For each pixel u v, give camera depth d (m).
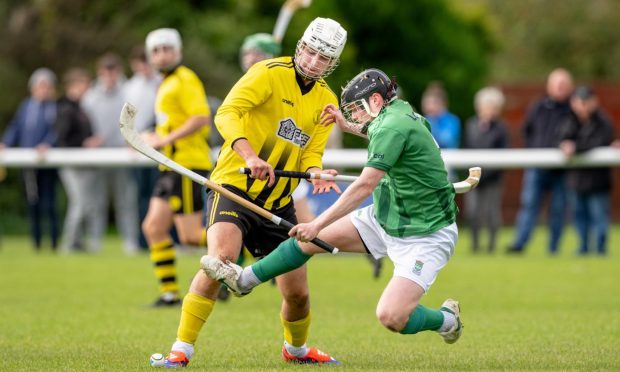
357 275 43.88
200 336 27.05
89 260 50.41
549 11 137.50
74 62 81.81
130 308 33.09
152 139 31.94
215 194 22.47
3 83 79.12
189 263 49.00
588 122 53.03
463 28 91.75
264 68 22.05
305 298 22.53
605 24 135.62
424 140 20.83
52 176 56.28
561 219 54.91
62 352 24.20
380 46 87.31
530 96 86.44
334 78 80.69
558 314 31.47
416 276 20.69
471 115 89.44
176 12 85.69
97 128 56.84
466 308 32.94
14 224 76.44
